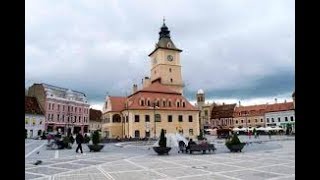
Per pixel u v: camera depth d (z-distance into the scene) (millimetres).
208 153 27172
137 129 62781
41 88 79250
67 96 88250
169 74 79125
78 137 28047
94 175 13852
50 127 80125
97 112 115562
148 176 13375
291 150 29031
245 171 14633
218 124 115750
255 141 46906
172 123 65625
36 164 18406
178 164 18125
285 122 93875
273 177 12695
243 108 110625
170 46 80500
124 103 71375
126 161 20438
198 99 121125
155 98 66000
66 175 13891
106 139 51750
